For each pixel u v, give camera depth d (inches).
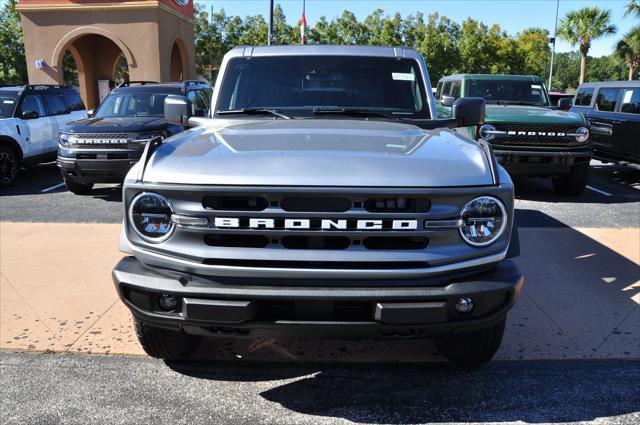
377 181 104.2
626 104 405.4
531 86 429.1
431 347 150.8
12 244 244.4
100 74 1058.7
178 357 139.8
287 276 106.0
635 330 161.0
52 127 446.0
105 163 342.6
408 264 107.1
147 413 120.7
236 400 126.0
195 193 105.1
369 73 172.1
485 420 118.6
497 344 129.6
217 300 106.0
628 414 120.6
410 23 1206.3
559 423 117.6
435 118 164.9
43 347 149.9
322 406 123.7
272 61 173.9
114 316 169.2
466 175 108.9
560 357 145.3
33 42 898.1
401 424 117.3
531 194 369.4
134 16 885.2
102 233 263.3
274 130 134.4
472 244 108.3
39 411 121.1
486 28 1219.2
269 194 103.7
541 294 187.6
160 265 110.8
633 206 332.2
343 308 107.0
